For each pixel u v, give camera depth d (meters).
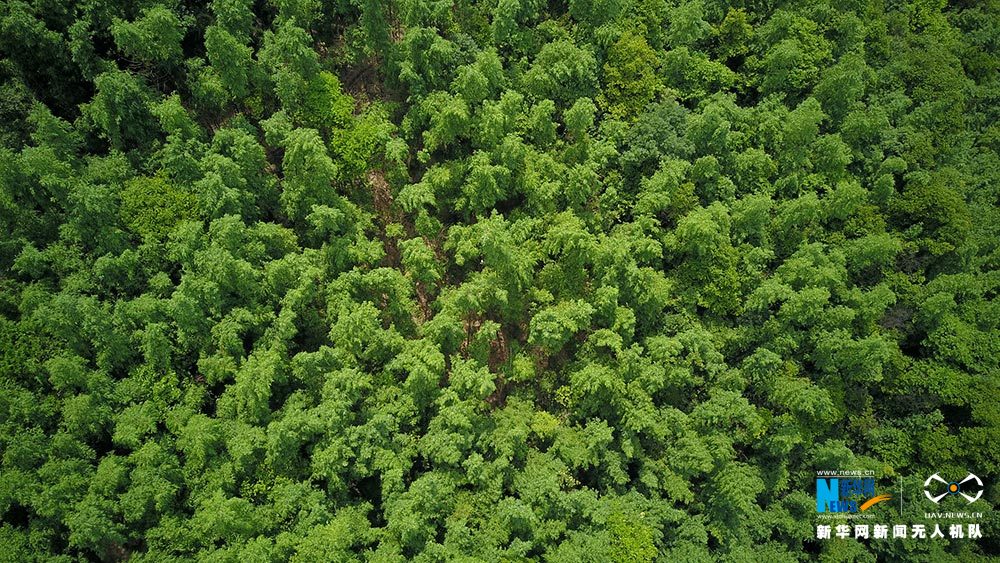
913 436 60.09
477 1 63.34
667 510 52.78
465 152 61.75
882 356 55.66
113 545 47.56
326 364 51.91
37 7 51.22
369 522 49.25
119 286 51.91
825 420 57.09
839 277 58.66
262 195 56.59
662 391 57.47
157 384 50.19
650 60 63.59
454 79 59.56
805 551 57.94
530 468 53.09
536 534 49.78
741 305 60.38
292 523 48.00
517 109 58.75
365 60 62.59
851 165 68.88
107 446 50.41
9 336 48.28
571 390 55.78
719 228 58.88
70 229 50.81
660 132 60.66
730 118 63.38
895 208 66.19
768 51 68.25
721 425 56.00
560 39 62.62
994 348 61.03
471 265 59.97
